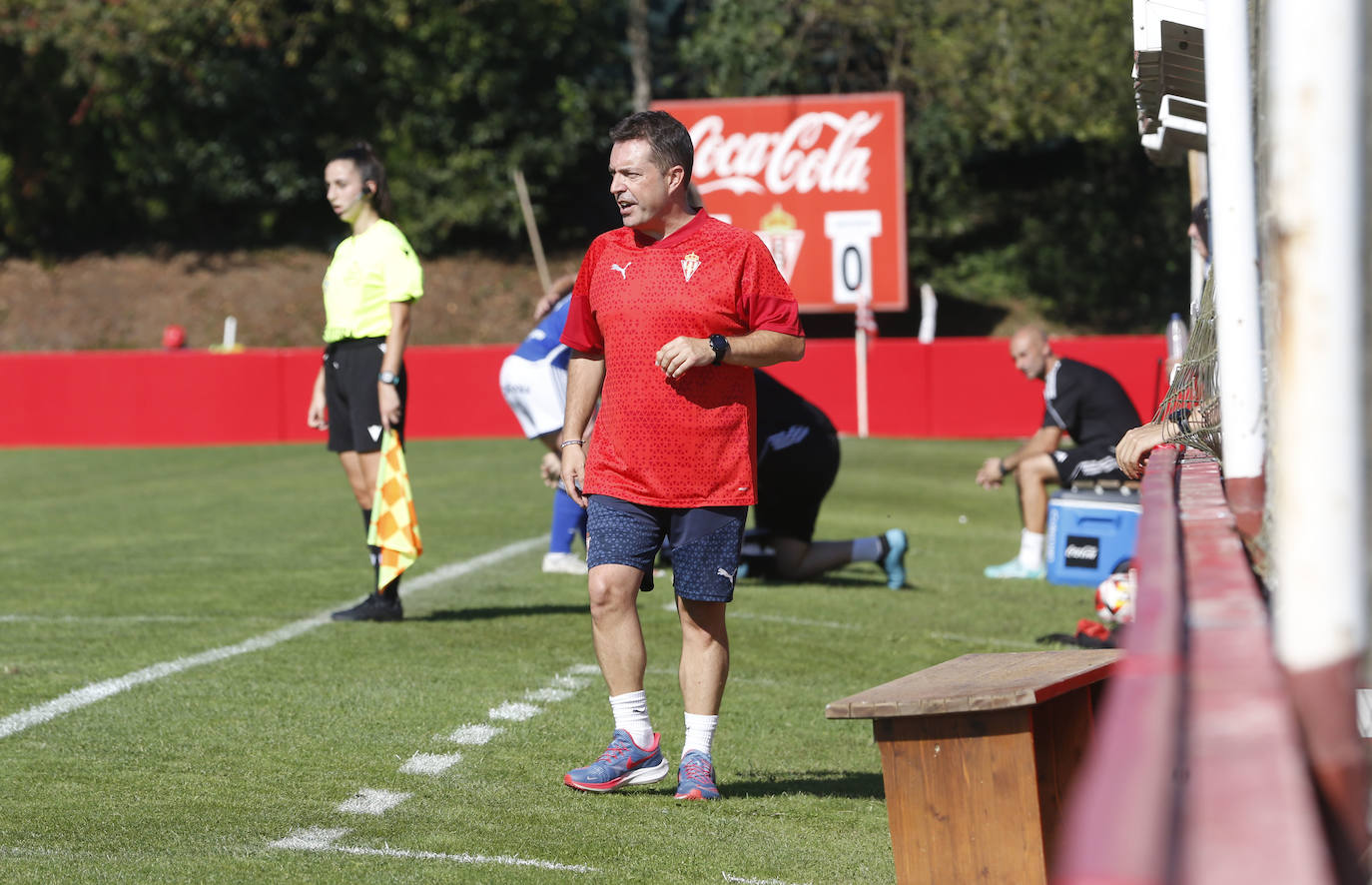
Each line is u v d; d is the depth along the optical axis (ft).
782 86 357.00
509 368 83.97
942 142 342.23
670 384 44.68
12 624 78.43
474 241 372.99
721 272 44.47
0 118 352.90
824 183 282.97
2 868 36.99
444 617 80.79
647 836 40.93
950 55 327.88
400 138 359.25
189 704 58.39
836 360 223.92
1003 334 345.10
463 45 355.36
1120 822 9.53
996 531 130.00
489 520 130.31
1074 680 31.17
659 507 45.50
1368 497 13.64
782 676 67.00
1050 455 102.94
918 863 31.27
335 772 48.34
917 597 92.22
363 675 64.64
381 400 75.51
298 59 359.05
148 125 352.69
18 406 226.17
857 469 175.01
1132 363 217.97
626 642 46.44
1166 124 46.21
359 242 75.61
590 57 373.81
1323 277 13.43
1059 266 356.79
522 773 48.57
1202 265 76.48
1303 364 13.52
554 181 380.78
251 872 36.83
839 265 283.18
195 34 342.64
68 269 354.54
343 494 154.92
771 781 48.55
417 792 45.83
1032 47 320.09
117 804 44.04
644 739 46.83
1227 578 17.33
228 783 46.73
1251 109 25.41
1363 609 13.53
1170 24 40.32
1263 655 13.60
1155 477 28.43
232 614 81.97
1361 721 17.62
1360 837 13.43
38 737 52.80
